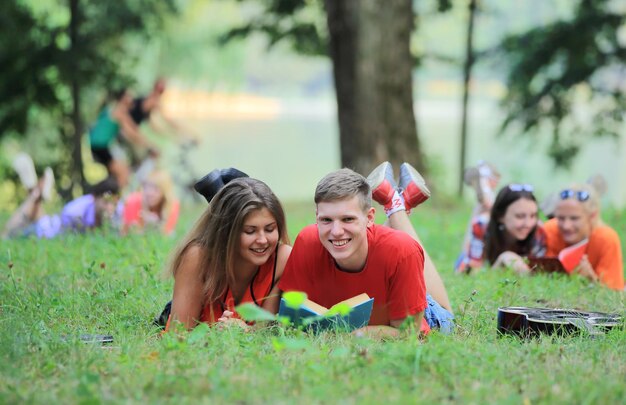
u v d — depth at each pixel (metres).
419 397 4.76
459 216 15.83
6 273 8.52
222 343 5.72
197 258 6.52
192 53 47.00
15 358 5.36
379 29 19.34
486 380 5.06
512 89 26.23
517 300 7.79
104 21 22.47
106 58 22.31
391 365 5.18
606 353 5.72
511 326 6.53
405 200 7.76
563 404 4.69
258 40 94.31
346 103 19.73
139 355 5.54
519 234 9.68
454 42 75.00
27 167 12.86
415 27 27.44
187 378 4.93
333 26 19.75
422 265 6.32
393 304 6.23
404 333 6.12
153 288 7.59
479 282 8.59
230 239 6.43
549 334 6.36
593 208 9.50
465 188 26.69
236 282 6.65
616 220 14.77
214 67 55.47
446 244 12.23
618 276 9.51
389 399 4.69
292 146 64.69
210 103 83.94
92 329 6.41
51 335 5.94
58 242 10.55
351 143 19.67
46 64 21.84
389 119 19.42
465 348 5.62
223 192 6.51
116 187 12.16
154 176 12.44
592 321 6.56
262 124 83.56
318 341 5.82
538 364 5.43
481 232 9.98
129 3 23.59
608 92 26.31
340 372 5.09
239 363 5.31
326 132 76.50
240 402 4.66
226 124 82.06
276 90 107.75
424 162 19.77
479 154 55.03
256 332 6.18
